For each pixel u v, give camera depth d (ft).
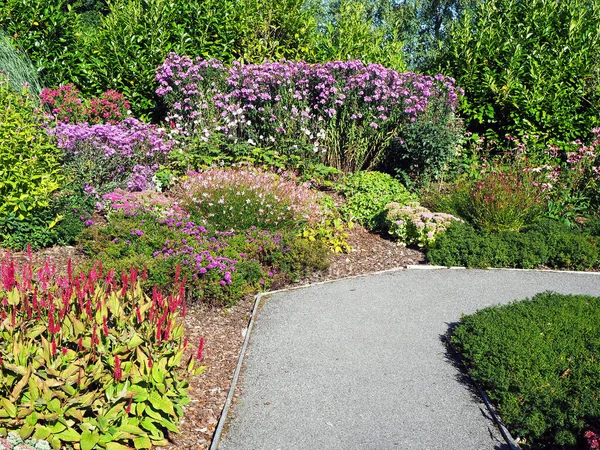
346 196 30.12
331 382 14.49
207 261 19.13
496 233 26.23
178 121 32.50
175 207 24.27
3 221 20.68
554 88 35.91
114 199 23.77
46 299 11.98
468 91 37.81
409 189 31.73
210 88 33.58
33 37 33.42
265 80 32.65
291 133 32.48
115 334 11.14
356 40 41.06
